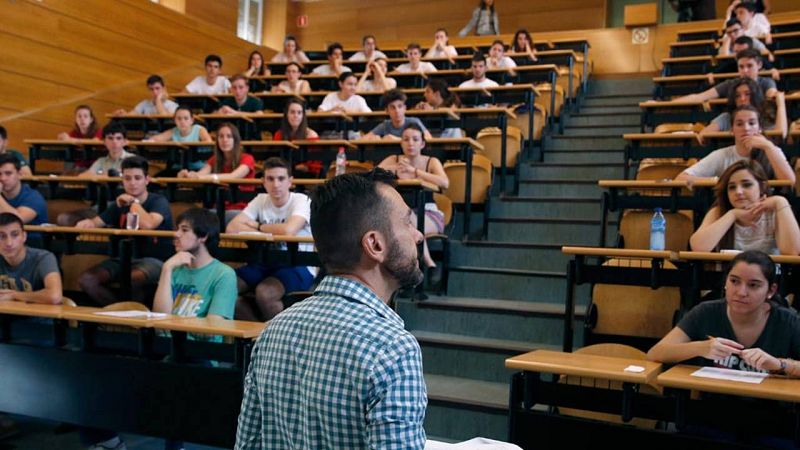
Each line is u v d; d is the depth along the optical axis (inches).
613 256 124.8
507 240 202.8
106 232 158.1
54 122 302.2
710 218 136.1
